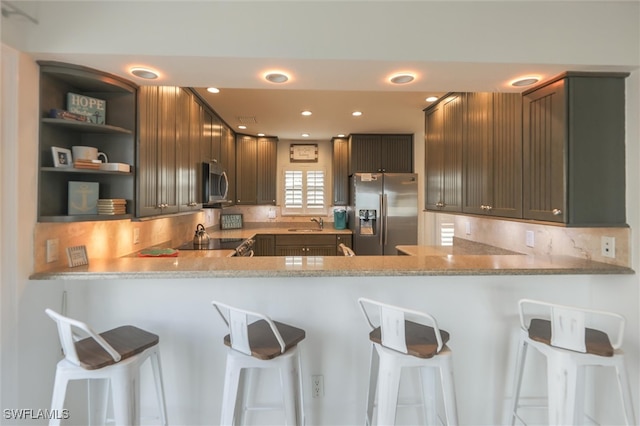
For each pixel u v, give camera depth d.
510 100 2.10
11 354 1.51
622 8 1.63
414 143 4.88
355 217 4.66
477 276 1.84
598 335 1.56
